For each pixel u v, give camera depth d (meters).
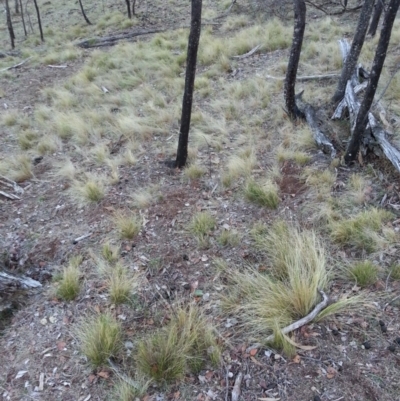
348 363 3.00
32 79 10.51
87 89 8.92
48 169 6.25
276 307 3.35
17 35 16.16
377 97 6.44
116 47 11.89
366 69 7.72
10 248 4.68
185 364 3.07
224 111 7.14
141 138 6.68
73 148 6.75
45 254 4.52
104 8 17.17
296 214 4.60
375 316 3.33
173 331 3.14
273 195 4.75
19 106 8.85
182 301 3.70
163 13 15.31
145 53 10.60
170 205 5.03
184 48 10.88
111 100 8.30
